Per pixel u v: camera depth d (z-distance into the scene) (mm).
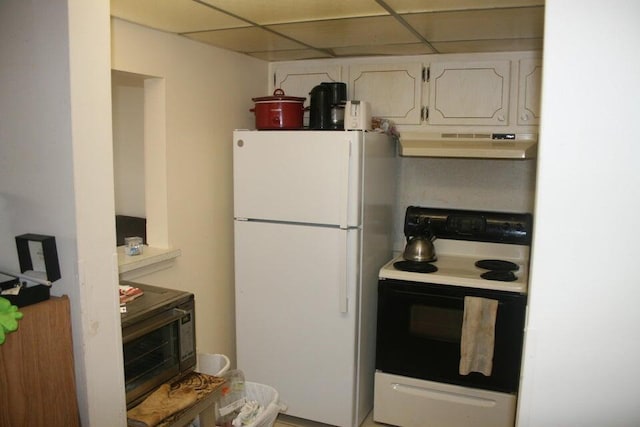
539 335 1056
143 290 1823
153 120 2434
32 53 1322
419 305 2600
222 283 2924
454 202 3068
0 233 1476
